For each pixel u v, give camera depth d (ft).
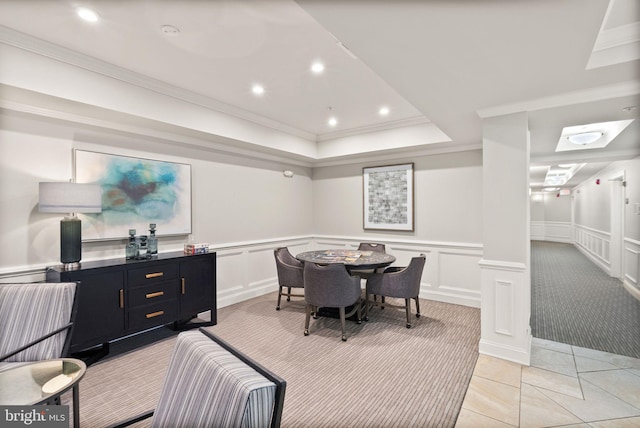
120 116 9.02
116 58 7.84
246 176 14.75
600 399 6.81
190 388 3.40
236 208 14.24
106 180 9.84
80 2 5.63
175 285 10.11
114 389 7.20
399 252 15.56
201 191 12.79
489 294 8.83
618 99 7.47
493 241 8.80
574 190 37.19
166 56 7.75
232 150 13.64
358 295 10.41
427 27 4.91
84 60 7.72
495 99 8.13
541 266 23.79
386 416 6.28
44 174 8.63
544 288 16.98
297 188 17.76
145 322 9.29
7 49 6.68
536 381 7.52
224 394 2.94
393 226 15.79
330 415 6.31
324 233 18.35
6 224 8.03
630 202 16.60
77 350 7.88
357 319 11.42
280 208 16.61
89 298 8.14
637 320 11.79
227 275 13.74
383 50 5.65
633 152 14.32
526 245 8.37
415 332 10.55
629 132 11.21
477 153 13.50
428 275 14.66
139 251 10.07
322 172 18.40
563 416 6.26
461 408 6.53
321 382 7.52
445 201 14.32
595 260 25.08
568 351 9.14
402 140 13.88
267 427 2.77
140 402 6.72
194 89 9.98
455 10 4.43
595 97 7.52
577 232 35.68
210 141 12.48
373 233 16.55
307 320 10.35
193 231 12.51
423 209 14.90
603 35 6.23
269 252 15.89
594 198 25.64
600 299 14.75
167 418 3.48
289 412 6.40
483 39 5.26
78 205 8.02
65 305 6.23
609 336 10.27
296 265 14.29
